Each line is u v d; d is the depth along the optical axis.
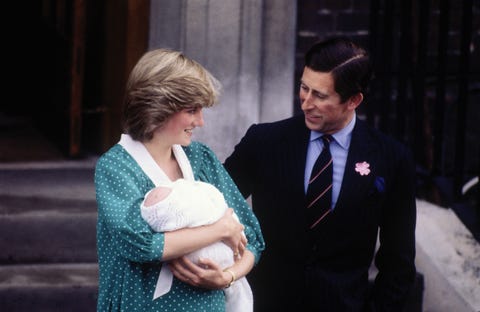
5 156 21.80
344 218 12.53
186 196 10.82
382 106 19.58
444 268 17.58
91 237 18.12
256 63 18.36
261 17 18.22
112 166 11.01
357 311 12.77
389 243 13.08
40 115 25.03
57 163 21.30
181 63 10.99
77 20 20.95
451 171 21.31
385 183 12.66
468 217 17.80
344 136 12.65
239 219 12.07
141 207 10.73
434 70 21.03
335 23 20.39
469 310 16.80
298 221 12.62
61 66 22.22
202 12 18.02
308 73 12.01
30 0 25.94
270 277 12.95
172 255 10.70
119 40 20.84
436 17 20.86
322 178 12.52
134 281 10.99
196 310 11.19
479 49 21.14
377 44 19.38
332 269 12.73
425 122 20.36
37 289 16.42
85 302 16.58
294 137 12.78
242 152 13.05
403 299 13.19
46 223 17.94
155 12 18.30
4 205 18.42
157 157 11.31
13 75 27.70
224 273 11.20
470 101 21.33
